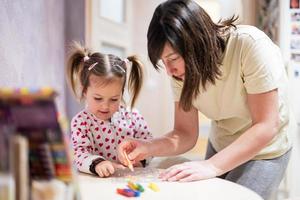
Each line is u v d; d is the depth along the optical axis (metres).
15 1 1.24
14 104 0.45
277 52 1.04
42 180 0.48
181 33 0.87
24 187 0.44
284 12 1.90
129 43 3.20
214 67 0.94
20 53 1.30
